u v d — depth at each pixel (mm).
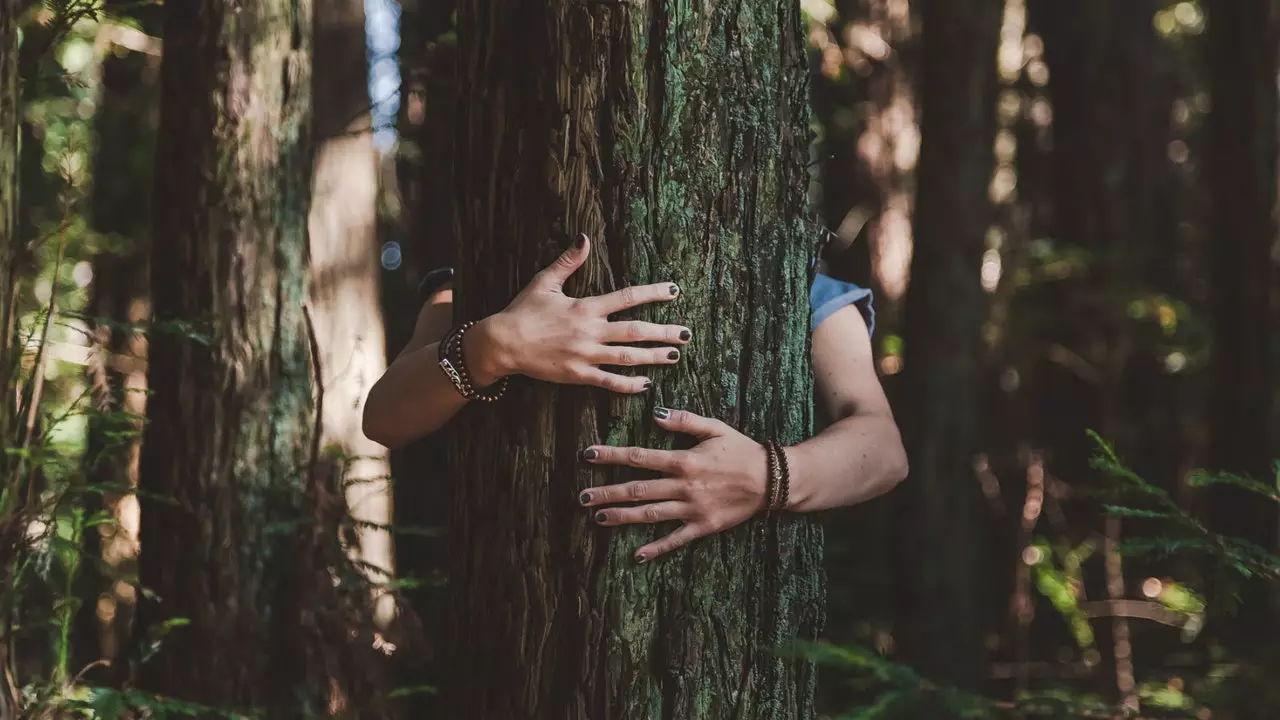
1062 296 6887
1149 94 7066
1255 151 5102
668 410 1713
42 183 4926
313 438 3047
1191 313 6867
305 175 3229
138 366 5035
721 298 1745
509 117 1733
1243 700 2928
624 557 1702
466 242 1800
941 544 5176
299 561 3035
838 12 7488
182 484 3037
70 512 2174
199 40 3098
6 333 1829
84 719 2150
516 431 1737
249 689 2967
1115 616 5102
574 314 1676
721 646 1758
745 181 1756
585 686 1702
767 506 1757
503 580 1745
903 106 7461
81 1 2209
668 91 1684
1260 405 4965
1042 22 7270
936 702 1879
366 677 2990
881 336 6996
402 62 4016
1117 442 6574
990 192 5348
